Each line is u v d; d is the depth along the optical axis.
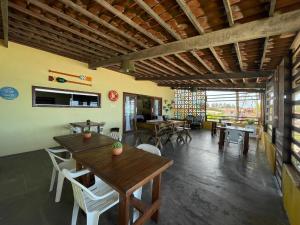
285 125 2.51
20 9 2.27
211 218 1.91
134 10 2.14
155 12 2.07
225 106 9.65
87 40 3.44
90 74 5.45
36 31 3.07
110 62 4.41
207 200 2.26
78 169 2.13
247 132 4.41
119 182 1.28
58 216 1.86
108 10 2.17
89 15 2.24
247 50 3.15
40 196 2.24
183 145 5.31
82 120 5.31
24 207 2.01
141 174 1.43
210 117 10.09
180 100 10.65
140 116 8.57
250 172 3.23
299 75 2.13
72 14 2.38
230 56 3.59
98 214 1.45
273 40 2.56
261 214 2.00
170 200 2.25
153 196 1.82
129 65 3.79
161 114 9.39
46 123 4.45
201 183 2.74
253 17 2.04
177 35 2.62
